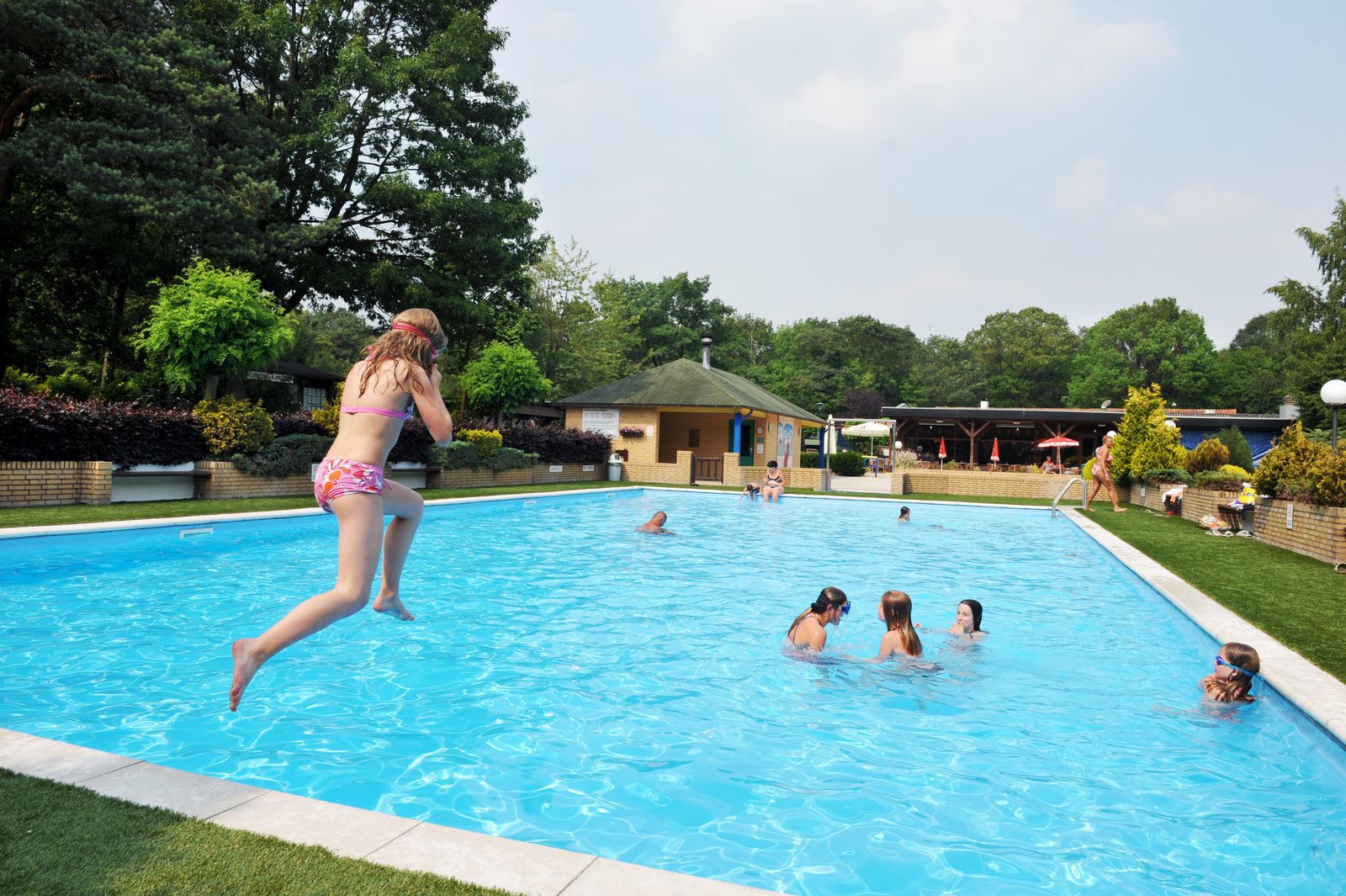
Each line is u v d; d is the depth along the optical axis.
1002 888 3.25
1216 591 9.25
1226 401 87.62
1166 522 19.42
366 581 3.00
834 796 4.15
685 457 30.98
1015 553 14.52
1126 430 26.41
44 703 5.32
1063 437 45.41
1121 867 3.47
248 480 17.61
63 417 14.45
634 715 5.39
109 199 20.53
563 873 2.62
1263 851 3.64
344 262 30.91
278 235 24.69
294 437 18.61
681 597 9.68
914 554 14.23
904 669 6.68
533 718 5.29
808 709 5.61
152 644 6.80
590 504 22.95
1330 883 3.35
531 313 36.50
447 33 29.86
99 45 21.05
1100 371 90.69
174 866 2.54
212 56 23.77
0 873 2.42
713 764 4.56
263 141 25.62
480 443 24.77
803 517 21.09
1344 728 4.49
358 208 31.08
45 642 6.83
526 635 7.61
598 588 10.18
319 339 48.47
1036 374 94.69
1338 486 11.84
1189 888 3.30
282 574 10.11
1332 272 45.41
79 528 10.98
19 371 25.97
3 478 13.30
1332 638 6.93
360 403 3.17
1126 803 4.15
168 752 4.51
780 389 76.44
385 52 30.11
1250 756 4.84
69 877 2.43
